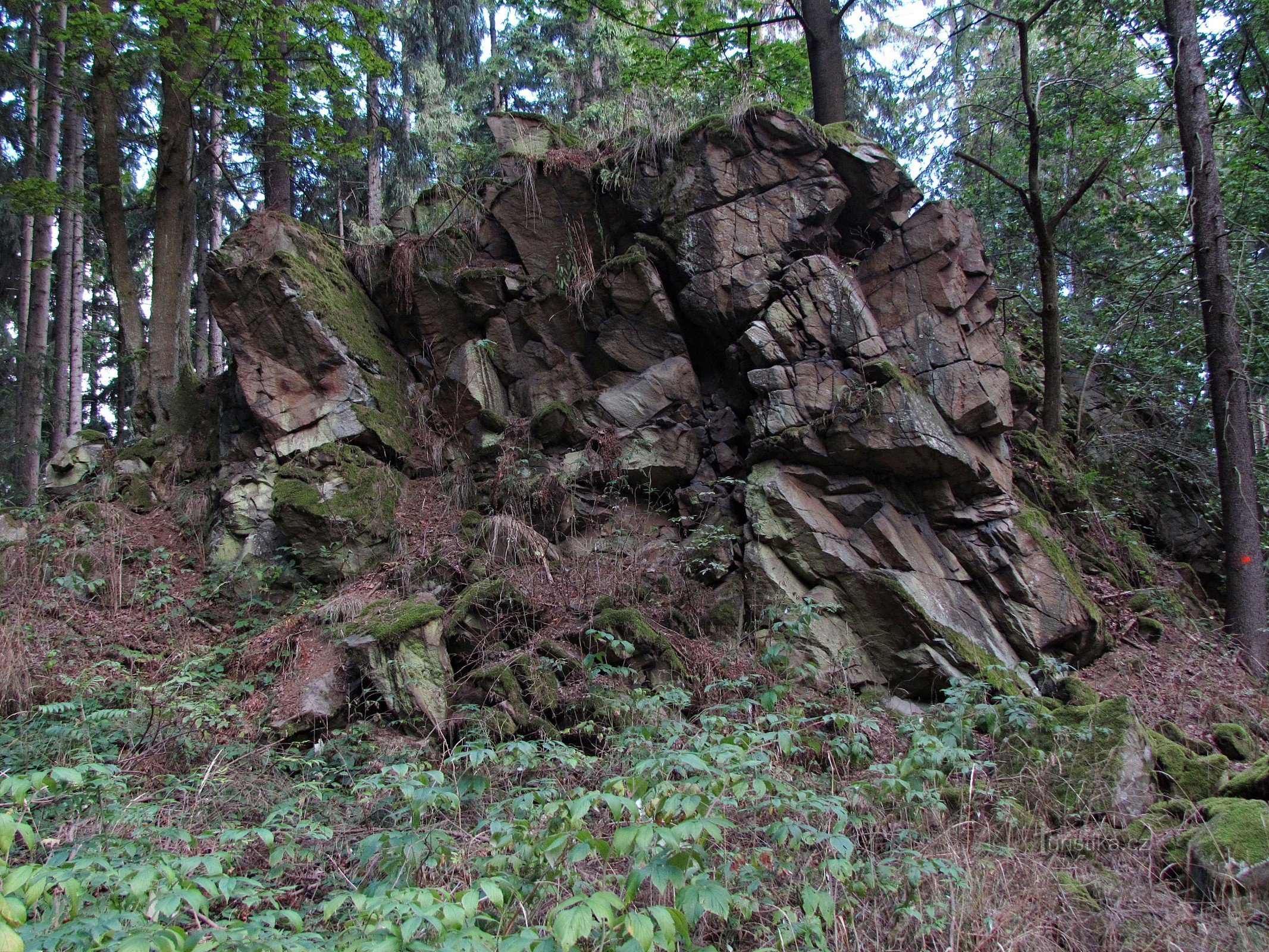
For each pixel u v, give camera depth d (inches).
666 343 312.8
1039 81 372.2
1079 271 494.9
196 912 97.9
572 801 115.0
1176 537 364.2
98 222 651.5
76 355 639.1
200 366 703.1
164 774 189.0
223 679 231.6
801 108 481.7
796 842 139.8
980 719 213.9
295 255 315.0
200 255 707.4
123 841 135.0
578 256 325.7
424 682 220.7
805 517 263.6
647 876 103.9
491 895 97.7
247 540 285.4
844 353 281.7
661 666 236.2
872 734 217.0
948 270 297.9
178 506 319.6
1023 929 140.9
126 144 577.6
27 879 86.8
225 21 404.8
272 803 177.2
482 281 325.4
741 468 298.0
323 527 273.7
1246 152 404.2
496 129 348.8
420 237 339.6
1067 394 406.6
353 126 618.8
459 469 308.8
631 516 297.9
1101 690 262.5
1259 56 398.9
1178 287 387.9
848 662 243.1
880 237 326.6
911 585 255.6
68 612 261.0
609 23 647.1
